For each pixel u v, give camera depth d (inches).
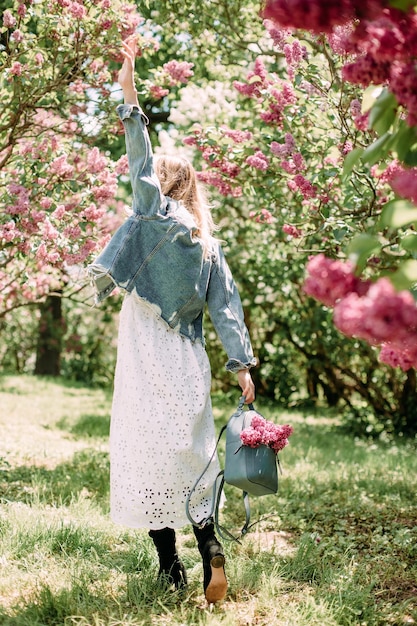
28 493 157.8
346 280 63.3
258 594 101.4
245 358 103.0
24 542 116.9
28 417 303.1
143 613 92.9
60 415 319.0
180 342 100.7
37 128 186.2
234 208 353.1
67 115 191.9
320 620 92.4
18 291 221.1
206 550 95.9
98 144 225.6
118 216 187.9
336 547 131.6
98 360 663.8
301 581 111.2
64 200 181.3
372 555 128.1
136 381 99.0
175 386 98.2
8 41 169.0
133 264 99.4
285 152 157.0
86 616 92.0
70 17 158.9
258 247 347.3
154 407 97.7
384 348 72.2
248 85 167.6
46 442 238.4
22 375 552.4
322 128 165.9
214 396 512.4
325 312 364.2
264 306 422.0
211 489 101.7
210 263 104.0
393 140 71.1
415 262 56.4
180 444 97.3
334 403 475.8
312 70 155.3
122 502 98.3
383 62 67.4
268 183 173.0
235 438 99.4
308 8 60.8
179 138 296.8
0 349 679.1
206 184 187.9
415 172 66.6
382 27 64.2
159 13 219.1
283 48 156.2
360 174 142.4
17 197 161.5
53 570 108.6
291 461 224.4
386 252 136.3
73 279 207.2
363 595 101.4
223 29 227.3
